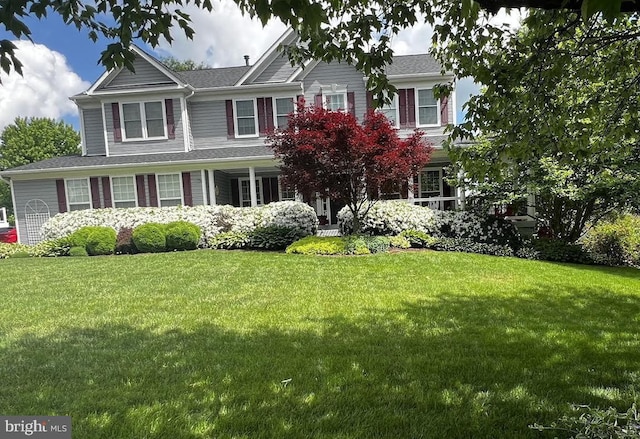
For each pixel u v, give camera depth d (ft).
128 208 41.45
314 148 29.45
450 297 18.15
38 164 45.03
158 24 8.04
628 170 28.04
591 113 11.02
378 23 10.38
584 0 3.88
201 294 19.31
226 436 7.48
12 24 5.99
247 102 47.91
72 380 9.98
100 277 24.21
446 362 10.78
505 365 10.60
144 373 10.29
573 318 15.03
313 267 25.70
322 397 8.92
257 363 10.82
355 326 14.03
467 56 10.84
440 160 46.21
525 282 21.40
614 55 10.39
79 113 49.14
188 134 47.21
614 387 9.38
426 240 33.99
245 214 39.22
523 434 7.47
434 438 7.41
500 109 10.03
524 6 6.14
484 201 36.27
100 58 7.84
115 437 7.51
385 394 9.05
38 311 16.78
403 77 44.91
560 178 28.68
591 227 35.14
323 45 10.84
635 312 15.89
